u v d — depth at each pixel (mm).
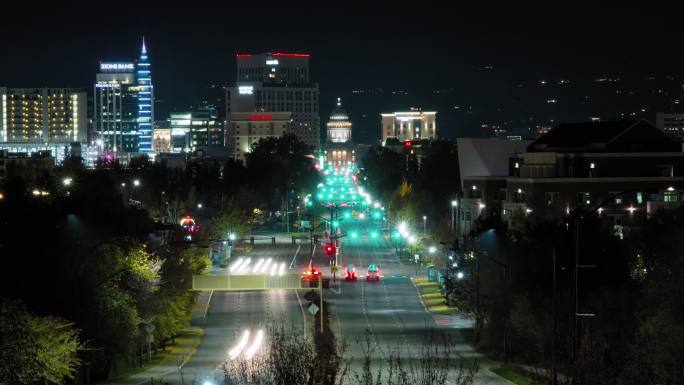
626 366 78375
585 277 112812
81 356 99500
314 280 138625
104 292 104438
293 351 72625
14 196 159750
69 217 133500
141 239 133625
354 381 90625
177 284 129500
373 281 196000
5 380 76250
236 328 140000
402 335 132250
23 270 98500
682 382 75250
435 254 193000
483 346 123188
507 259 124938
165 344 127312
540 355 107125
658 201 186375
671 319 85312
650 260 117625
